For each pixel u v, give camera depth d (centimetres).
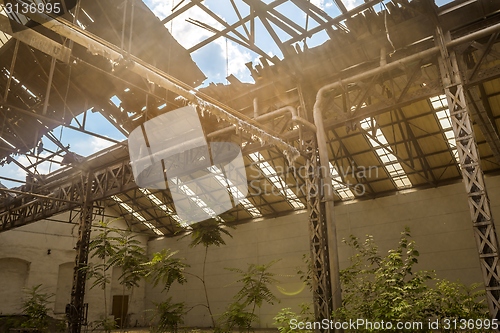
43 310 2050
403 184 2741
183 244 3806
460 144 1160
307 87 1577
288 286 3034
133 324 3725
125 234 1352
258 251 3303
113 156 2311
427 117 2206
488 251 1051
